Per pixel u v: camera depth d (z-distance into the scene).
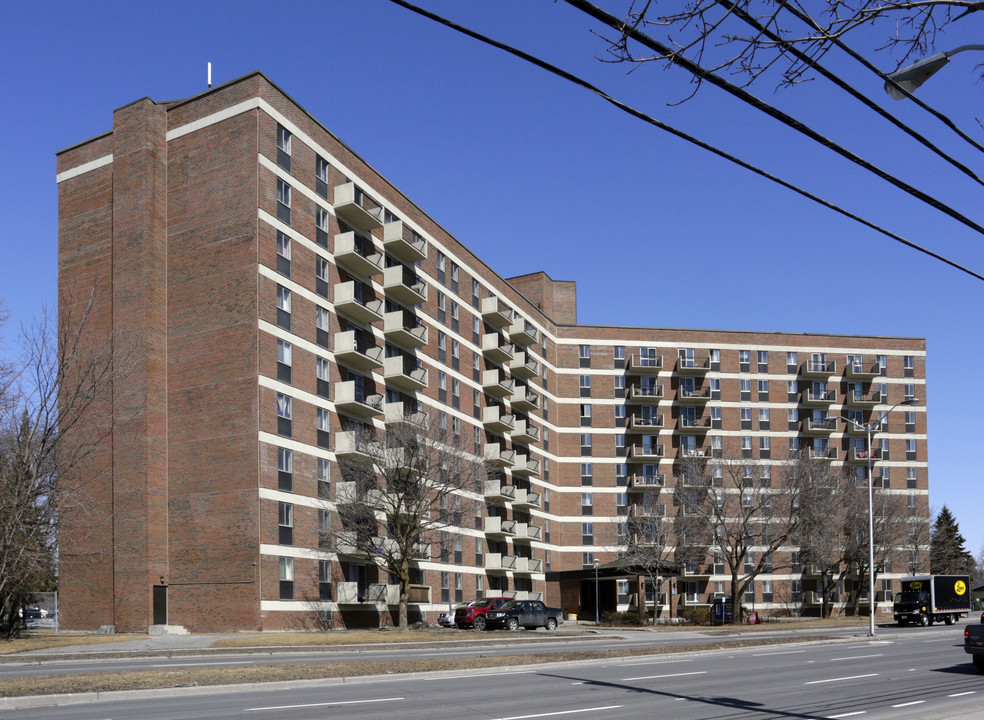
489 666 25.14
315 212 50.72
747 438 88.44
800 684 21.73
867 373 90.81
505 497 70.06
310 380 48.69
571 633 46.19
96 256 48.88
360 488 47.97
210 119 48.06
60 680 19.77
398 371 55.50
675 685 21.41
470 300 70.50
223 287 46.16
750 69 7.66
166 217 48.56
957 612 61.09
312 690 20.00
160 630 43.12
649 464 86.94
